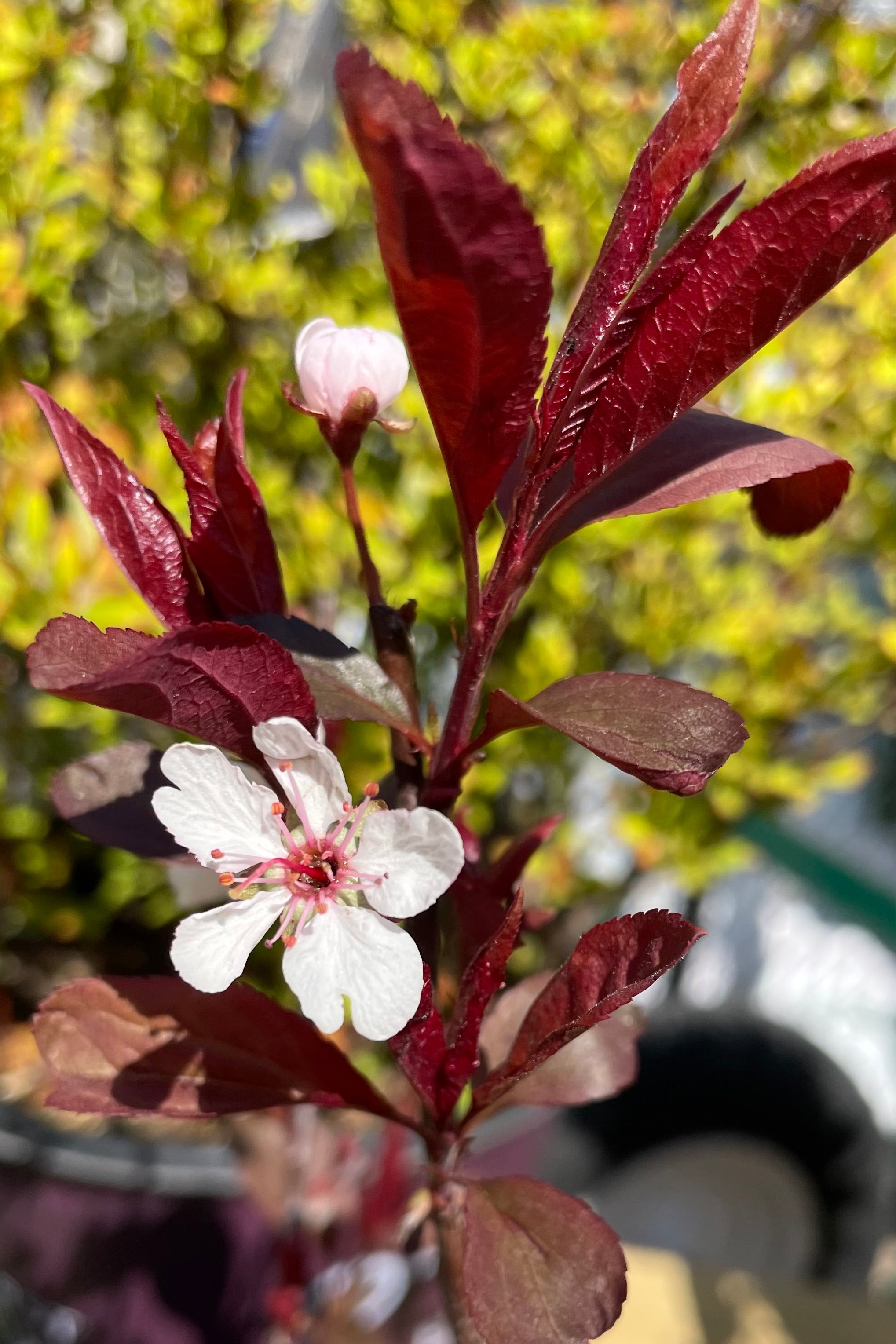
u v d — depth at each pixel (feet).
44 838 0.91
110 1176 0.72
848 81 0.86
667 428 0.43
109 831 0.46
